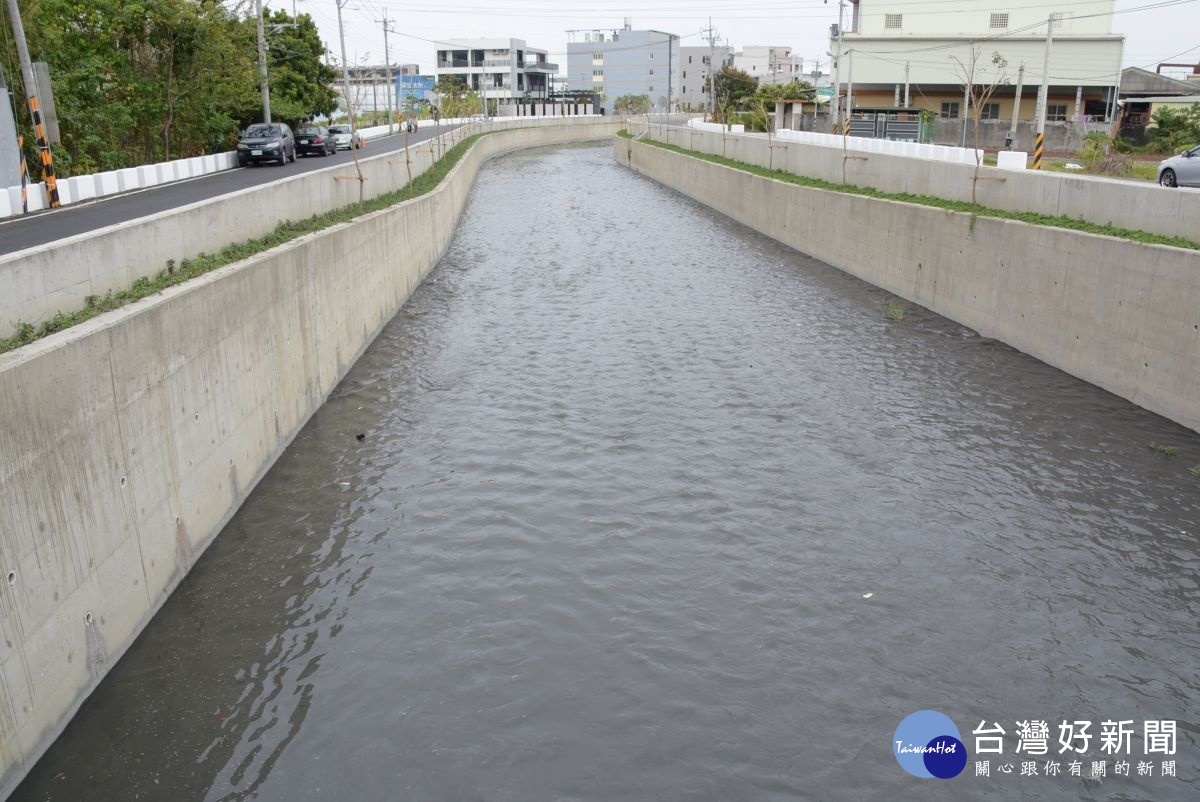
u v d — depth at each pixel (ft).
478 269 122.83
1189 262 59.67
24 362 31.50
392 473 57.72
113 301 42.63
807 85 287.07
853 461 58.90
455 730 35.63
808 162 145.59
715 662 39.55
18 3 106.22
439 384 74.69
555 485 55.93
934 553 48.01
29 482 31.58
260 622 42.01
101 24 134.21
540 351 83.41
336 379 73.82
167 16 136.77
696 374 76.28
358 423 66.08
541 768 33.76
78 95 126.41
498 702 37.19
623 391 72.33
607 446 61.67
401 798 32.45
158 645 40.01
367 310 84.99
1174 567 46.50
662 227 157.79
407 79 398.42
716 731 35.60
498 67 448.65
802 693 37.73
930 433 63.00
